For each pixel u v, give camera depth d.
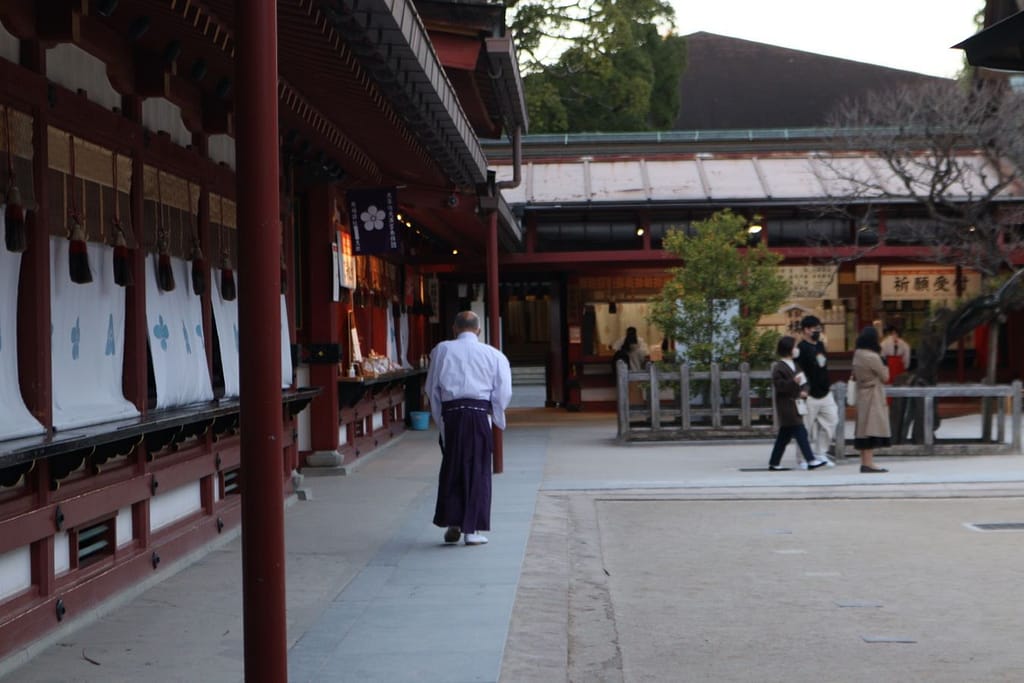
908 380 17.22
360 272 16.14
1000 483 12.93
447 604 6.94
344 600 7.05
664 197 23.42
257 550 3.35
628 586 8.16
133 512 7.54
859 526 10.62
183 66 8.22
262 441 3.35
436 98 8.62
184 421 7.52
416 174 13.57
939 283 24.81
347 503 11.58
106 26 6.95
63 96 6.43
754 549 9.56
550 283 26.86
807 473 14.18
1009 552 9.21
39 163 6.12
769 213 24.28
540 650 6.13
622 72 34.56
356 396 14.48
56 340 6.41
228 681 5.39
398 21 6.39
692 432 18.22
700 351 18.72
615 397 26.11
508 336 44.88
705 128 50.38
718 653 6.29
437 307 25.97
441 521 9.02
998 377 26.06
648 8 35.16
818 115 50.03
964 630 6.73
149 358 7.86
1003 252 20.31
